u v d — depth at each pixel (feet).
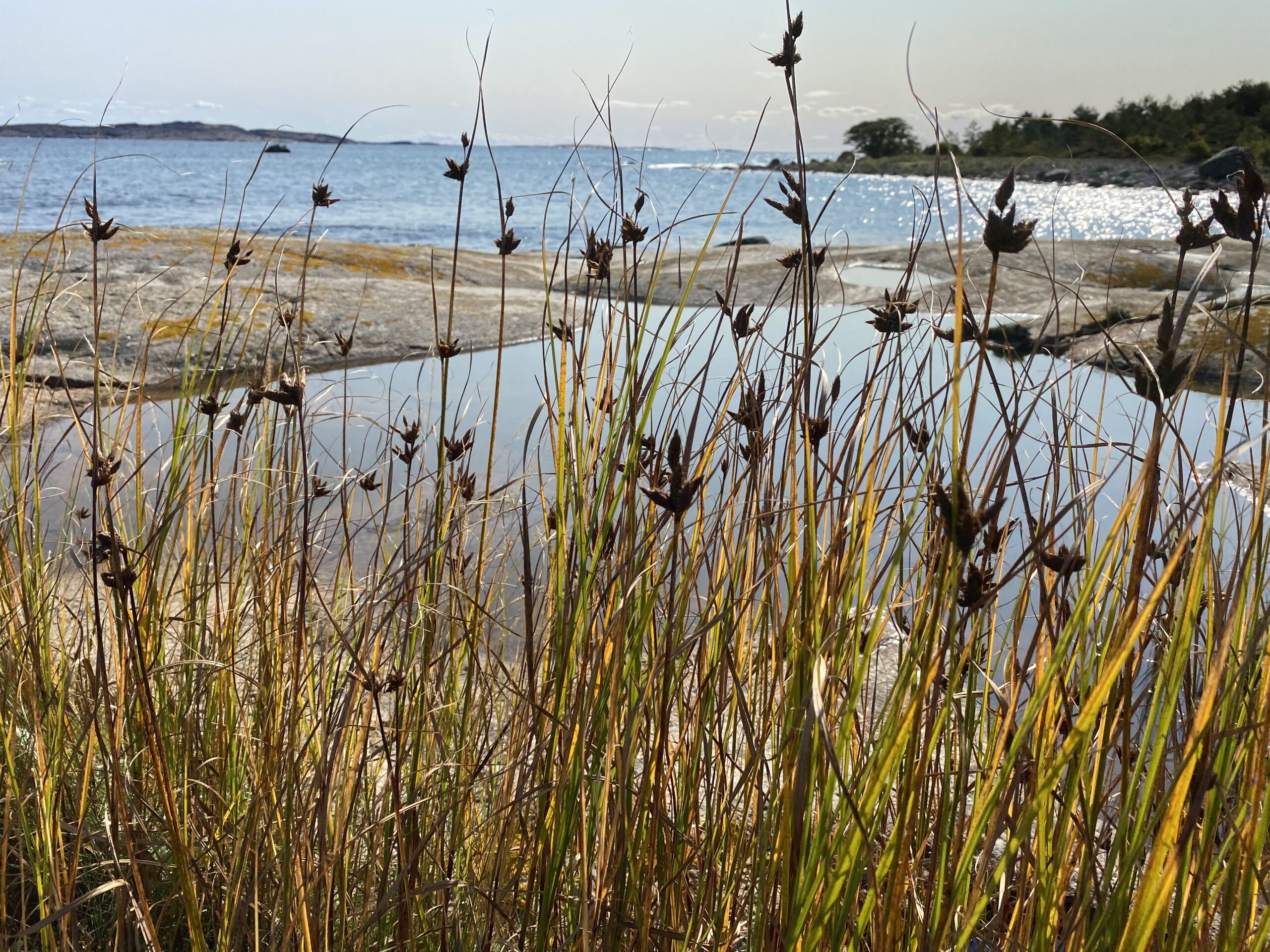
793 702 4.63
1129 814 4.29
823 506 5.77
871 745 4.83
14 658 6.59
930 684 3.81
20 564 6.67
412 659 6.48
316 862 5.77
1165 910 3.76
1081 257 35.78
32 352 7.32
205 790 6.87
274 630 6.53
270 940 5.67
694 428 5.12
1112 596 4.48
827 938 4.34
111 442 8.16
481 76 5.80
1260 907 4.73
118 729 5.35
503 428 19.71
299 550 6.54
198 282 31.60
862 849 4.00
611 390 5.49
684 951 5.05
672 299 24.25
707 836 5.48
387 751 5.38
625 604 4.92
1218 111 103.76
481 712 6.64
